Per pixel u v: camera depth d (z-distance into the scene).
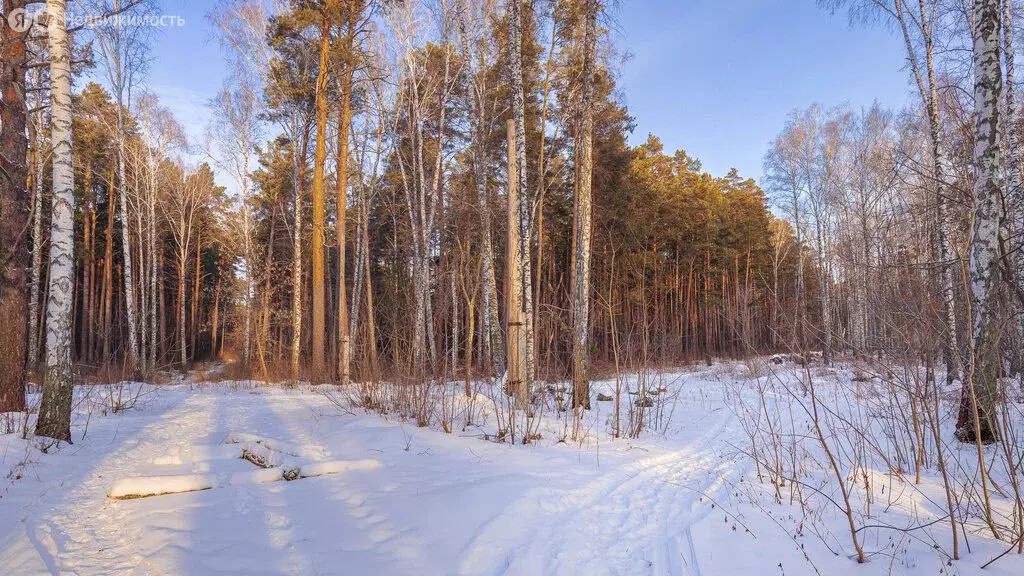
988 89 7.35
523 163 10.71
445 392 8.91
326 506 5.00
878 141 24.50
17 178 9.09
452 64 19.38
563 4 14.84
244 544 4.09
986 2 7.45
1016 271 7.36
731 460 7.39
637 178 28.02
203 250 44.44
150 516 4.68
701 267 38.34
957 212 7.72
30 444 6.58
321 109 19.27
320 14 18.30
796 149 28.33
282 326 28.14
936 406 4.29
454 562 3.86
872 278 6.57
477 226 18.45
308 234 30.67
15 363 8.81
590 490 5.74
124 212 20.14
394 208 25.67
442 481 5.70
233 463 6.66
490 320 15.80
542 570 3.82
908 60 13.59
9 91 9.12
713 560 4.04
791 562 3.95
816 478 6.26
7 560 3.78
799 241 28.66
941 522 4.58
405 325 11.46
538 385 10.70
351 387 13.95
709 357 32.38
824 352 19.67
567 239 28.33
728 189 44.25
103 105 22.58
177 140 24.66
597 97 13.91
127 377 19.34
